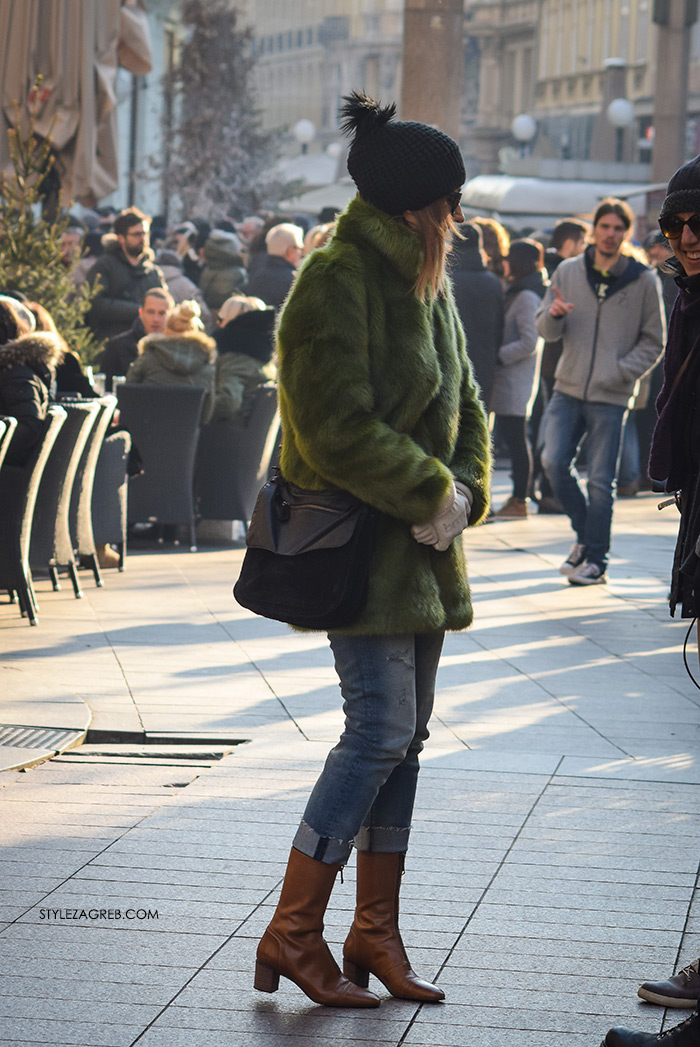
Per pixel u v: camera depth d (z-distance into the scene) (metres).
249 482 14.52
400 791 4.77
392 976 4.69
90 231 25.12
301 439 4.45
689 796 6.80
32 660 9.23
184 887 5.53
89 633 10.15
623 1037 4.30
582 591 12.43
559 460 12.76
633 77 89.06
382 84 130.50
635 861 5.91
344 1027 4.46
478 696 8.76
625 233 12.38
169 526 14.79
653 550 14.77
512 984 4.79
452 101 23.81
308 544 4.51
